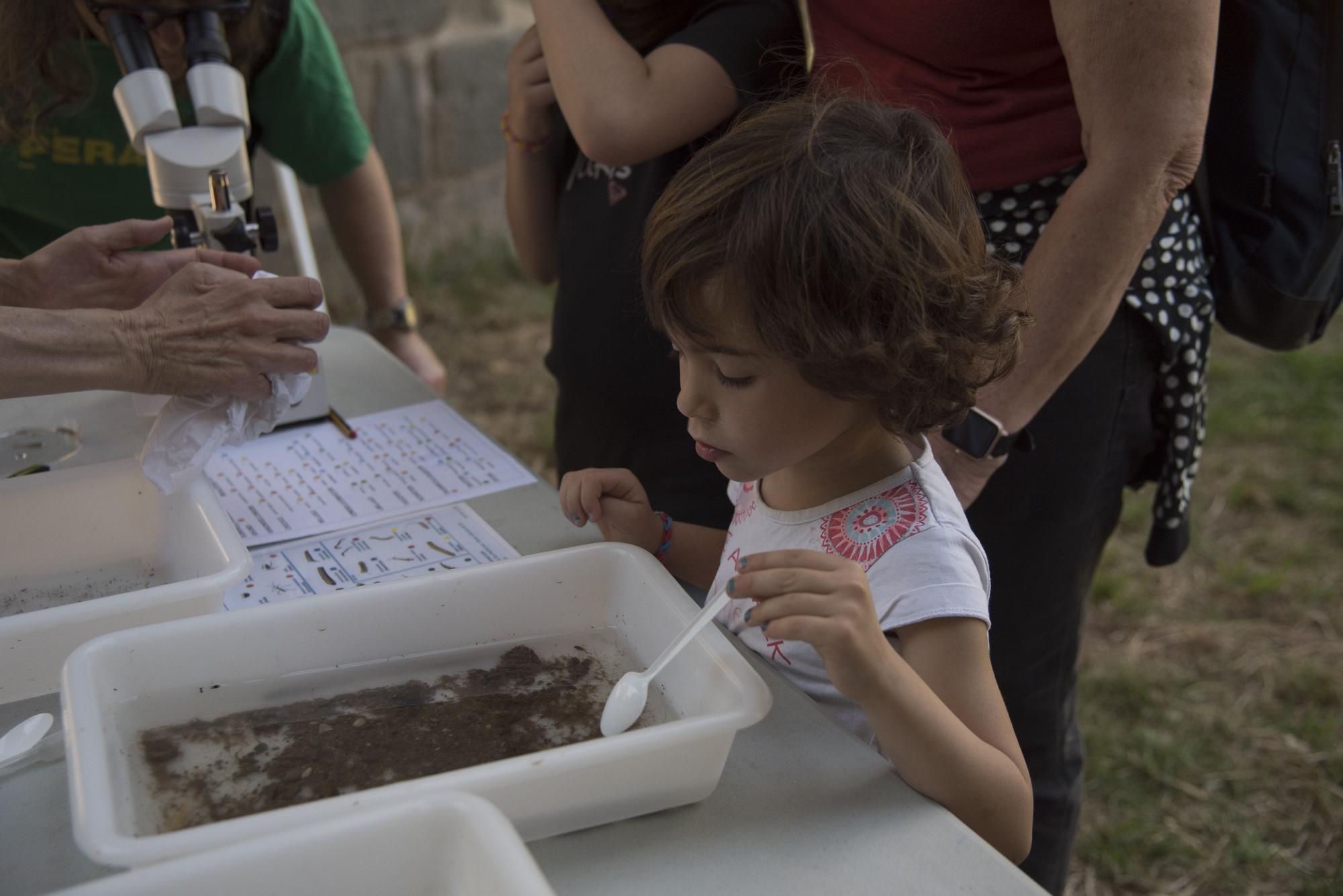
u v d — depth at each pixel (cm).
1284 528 285
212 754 77
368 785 75
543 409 339
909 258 76
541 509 118
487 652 90
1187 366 124
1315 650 242
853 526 88
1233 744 216
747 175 78
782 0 127
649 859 71
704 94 123
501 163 416
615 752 69
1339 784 205
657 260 81
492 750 79
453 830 62
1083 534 129
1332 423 331
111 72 153
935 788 76
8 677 85
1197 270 123
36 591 106
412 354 202
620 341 139
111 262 124
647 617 89
